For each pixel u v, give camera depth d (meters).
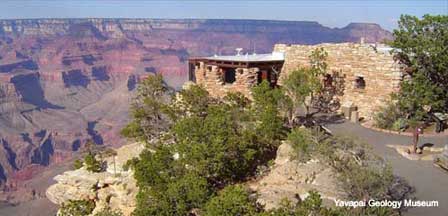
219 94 35.50
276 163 24.92
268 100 29.02
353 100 32.34
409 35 28.97
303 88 29.67
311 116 32.34
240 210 18.27
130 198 29.41
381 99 30.73
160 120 33.97
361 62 31.61
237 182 24.31
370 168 19.06
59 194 33.22
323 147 21.34
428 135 28.05
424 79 28.17
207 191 21.41
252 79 34.34
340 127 29.83
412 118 28.27
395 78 29.86
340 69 32.84
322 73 32.34
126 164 30.28
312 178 21.98
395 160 23.92
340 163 19.94
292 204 18.23
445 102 28.67
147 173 24.03
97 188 31.69
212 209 18.66
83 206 30.16
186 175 22.59
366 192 18.16
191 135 25.06
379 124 29.56
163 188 22.81
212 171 23.55
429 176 21.91
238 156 24.42
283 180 22.62
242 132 25.62
